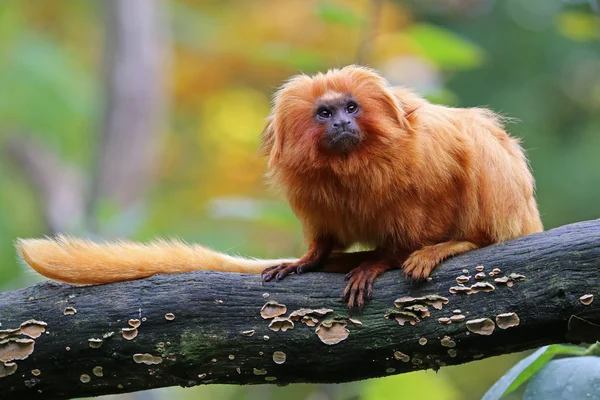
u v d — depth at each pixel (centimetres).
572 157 2022
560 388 805
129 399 1734
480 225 980
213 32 2367
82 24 2569
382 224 966
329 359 855
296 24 2267
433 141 959
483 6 2120
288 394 1733
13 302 889
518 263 841
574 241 834
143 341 866
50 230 2155
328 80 984
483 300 838
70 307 880
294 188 997
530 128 2036
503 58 2073
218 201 1351
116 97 2166
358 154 953
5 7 2114
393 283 868
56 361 867
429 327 841
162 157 2428
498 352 845
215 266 972
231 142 2416
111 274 911
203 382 877
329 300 866
